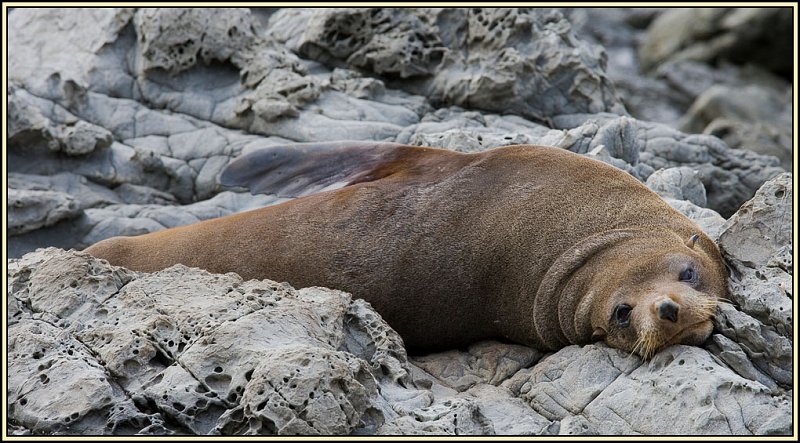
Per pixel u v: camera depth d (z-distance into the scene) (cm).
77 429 2744
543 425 2861
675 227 3281
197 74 5684
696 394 2759
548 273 3281
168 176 5281
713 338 2981
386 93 5559
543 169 3478
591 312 3150
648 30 12412
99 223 4900
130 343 2902
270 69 5516
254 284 3166
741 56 11238
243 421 2681
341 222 3500
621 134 4672
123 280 3256
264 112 5300
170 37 5638
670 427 2753
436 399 2970
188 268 3278
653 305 2909
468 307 3388
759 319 3062
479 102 5459
